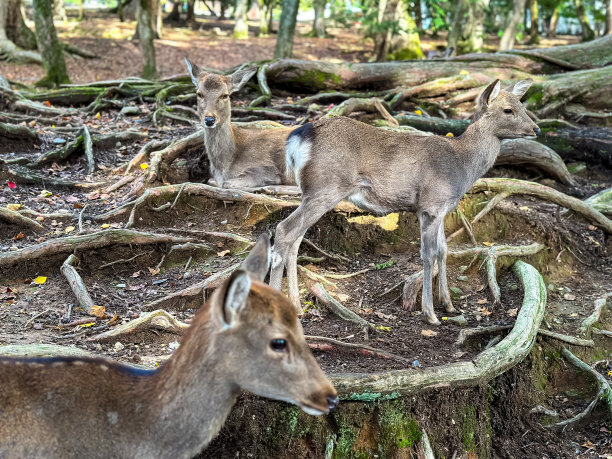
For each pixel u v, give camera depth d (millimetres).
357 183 1969
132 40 8727
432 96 4129
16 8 6777
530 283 2297
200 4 17109
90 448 1021
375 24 6672
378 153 1970
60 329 1775
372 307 2145
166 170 2777
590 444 1960
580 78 4102
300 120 3533
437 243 2055
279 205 2473
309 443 1621
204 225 2434
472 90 4066
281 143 2686
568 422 1990
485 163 2094
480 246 2621
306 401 1000
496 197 2766
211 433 1045
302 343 1016
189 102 3949
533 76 4227
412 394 1692
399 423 1665
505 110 2062
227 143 2621
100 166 2896
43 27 4641
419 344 1938
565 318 2342
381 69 4270
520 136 2082
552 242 2707
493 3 9742
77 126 3385
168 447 1033
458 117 3969
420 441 1682
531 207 2869
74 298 1938
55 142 3049
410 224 2605
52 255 2062
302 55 8133
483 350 1935
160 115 3582
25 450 990
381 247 2523
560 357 2168
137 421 1026
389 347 1883
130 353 1711
